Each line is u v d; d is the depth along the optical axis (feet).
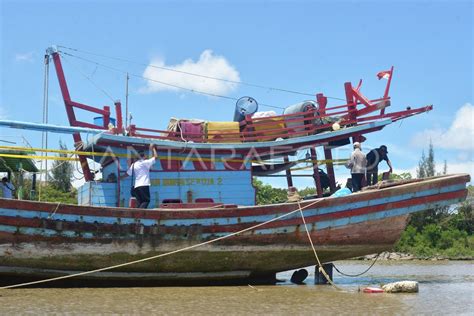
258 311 34.47
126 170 52.29
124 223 45.85
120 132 51.88
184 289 45.83
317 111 57.11
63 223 44.27
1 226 42.60
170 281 49.57
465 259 123.65
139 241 46.32
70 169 95.81
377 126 56.80
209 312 33.86
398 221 52.80
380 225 52.39
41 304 35.76
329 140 57.26
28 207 43.32
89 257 45.44
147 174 49.42
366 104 57.31
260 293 43.68
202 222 47.75
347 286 50.44
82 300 37.86
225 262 49.32
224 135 54.65
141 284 48.65
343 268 84.23
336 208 51.21
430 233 139.33
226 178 54.34
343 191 52.65
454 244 135.85
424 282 55.62
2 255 43.19
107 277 47.26
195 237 47.52
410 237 138.31
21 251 43.57
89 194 51.80
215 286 49.24
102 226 45.34
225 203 53.83
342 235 51.52
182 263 48.16
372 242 52.85
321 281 53.16
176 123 54.80
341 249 52.24
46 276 45.83
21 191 59.21
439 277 63.16
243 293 43.55
